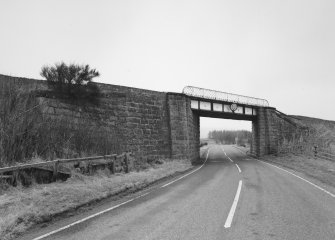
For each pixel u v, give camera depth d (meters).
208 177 18.69
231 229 7.32
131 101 25.47
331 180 16.66
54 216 8.62
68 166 14.08
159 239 6.61
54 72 19.33
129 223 7.92
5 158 12.26
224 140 176.75
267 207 9.74
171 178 18.44
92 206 10.10
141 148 25.55
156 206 10.03
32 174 12.04
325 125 56.91
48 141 15.26
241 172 21.66
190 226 7.59
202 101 35.53
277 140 44.66
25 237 6.90
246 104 40.88
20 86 16.50
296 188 13.84
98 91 21.80
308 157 33.94
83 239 6.66
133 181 14.97
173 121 29.47
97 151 18.77
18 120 13.81
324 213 8.91
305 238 6.64
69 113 19.47
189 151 31.25
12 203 8.97
